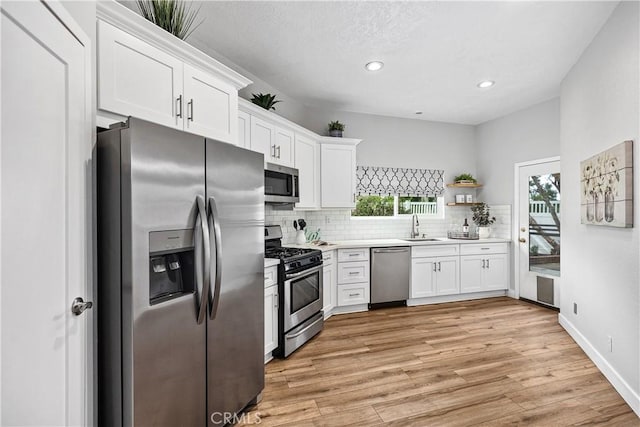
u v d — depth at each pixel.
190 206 1.47
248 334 1.90
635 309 1.97
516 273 4.49
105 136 1.25
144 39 1.62
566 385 2.22
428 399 2.06
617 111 2.18
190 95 1.88
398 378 2.33
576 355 2.69
